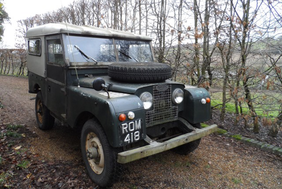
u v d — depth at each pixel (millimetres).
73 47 3455
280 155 3824
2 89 9953
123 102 2484
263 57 4254
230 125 5129
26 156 3590
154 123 2961
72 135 4609
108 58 3750
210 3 5035
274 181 3080
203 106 3260
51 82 3984
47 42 4051
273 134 4504
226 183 3008
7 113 6027
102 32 3736
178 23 5699
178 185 2932
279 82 4367
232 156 3766
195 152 3898
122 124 2408
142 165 3416
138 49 4188
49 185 2859
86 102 2830
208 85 4777
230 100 5301
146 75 2861
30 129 4902
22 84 11906
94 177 2852
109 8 9289
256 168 3402
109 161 2568
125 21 8500
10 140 4199
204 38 5238
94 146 2871
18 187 2824
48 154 3715
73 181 2943
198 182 3014
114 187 2846
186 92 3246
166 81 3188
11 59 16828
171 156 3742
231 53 4781
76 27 3688
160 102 2986
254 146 4152
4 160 3422
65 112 3512
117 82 3076
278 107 4309
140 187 2863
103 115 2486
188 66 5441
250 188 2914
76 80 3398
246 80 4496
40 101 4883
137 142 2816
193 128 3123
